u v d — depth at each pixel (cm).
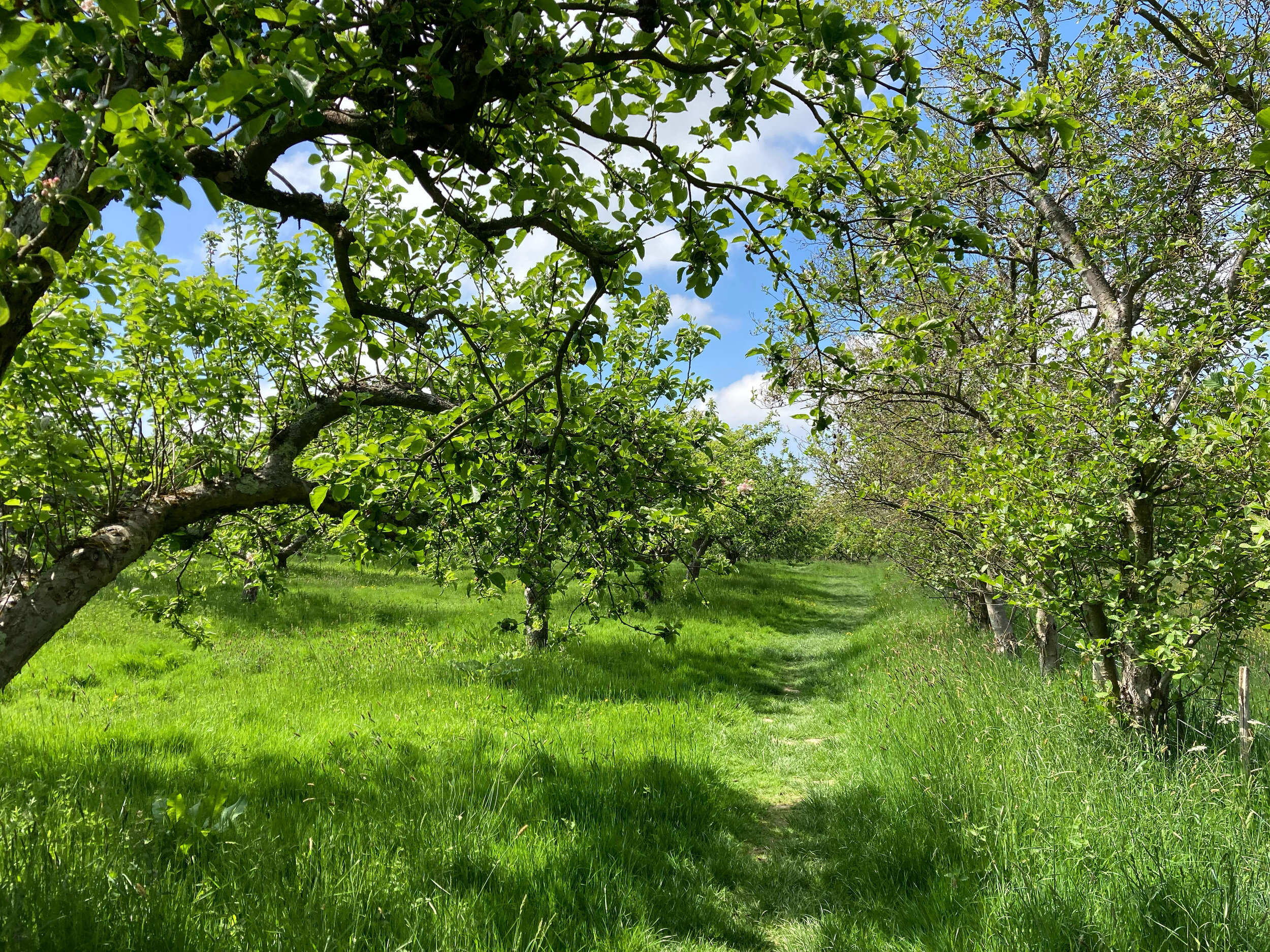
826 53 241
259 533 674
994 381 682
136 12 163
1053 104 543
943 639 1212
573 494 432
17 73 166
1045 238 822
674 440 498
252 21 204
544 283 428
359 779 610
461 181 319
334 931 375
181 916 362
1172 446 545
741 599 2247
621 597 485
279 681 1048
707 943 448
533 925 418
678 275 353
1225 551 524
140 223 189
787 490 2206
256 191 310
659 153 314
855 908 484
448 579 743
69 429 464
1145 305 646
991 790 547
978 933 405
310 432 514
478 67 235
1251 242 525
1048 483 591
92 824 461
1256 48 555
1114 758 549
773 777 754
